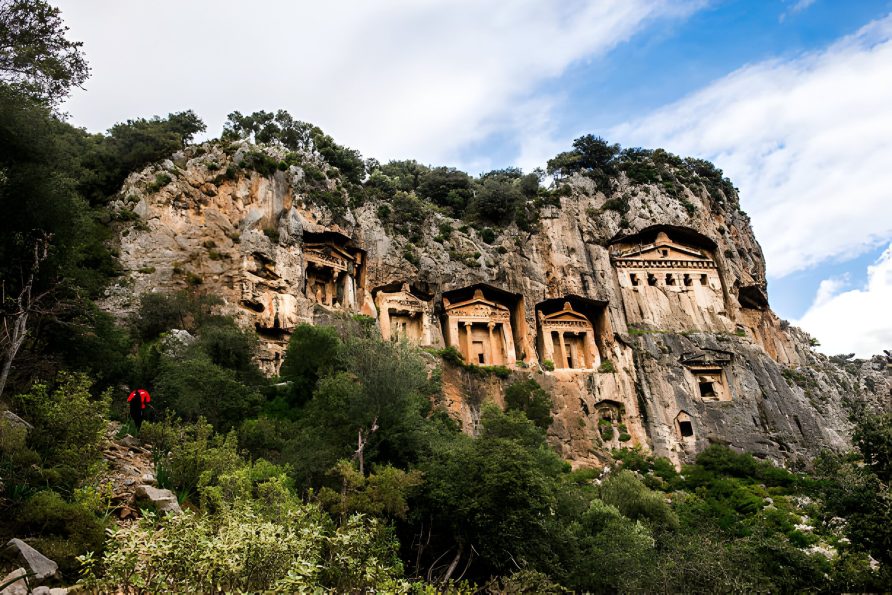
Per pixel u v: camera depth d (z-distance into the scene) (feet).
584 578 86.58
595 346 227.40
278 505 56.75
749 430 207.41
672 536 109.29
